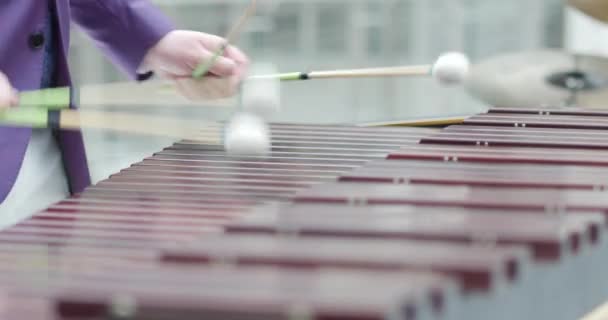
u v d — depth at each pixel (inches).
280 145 167.5
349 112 359.3
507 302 106.0
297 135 175.3
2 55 156.9
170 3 338.6
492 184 134.9
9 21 157.4
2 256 112.8
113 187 143.0
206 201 135.3
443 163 146.6
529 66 281.0
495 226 113.4
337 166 153.9
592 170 142.9
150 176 149.0
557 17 346.0
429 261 100.7
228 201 135.1
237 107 175.8
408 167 143.9
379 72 173.8
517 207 123.2
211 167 154.0
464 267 99.0
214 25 344.5
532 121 175.9
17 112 141.3
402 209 122.2
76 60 316.5
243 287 95.7
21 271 106.3
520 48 349.4
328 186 133.7
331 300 91.3
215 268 102.3
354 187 133.0
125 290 96.0
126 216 128.4
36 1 159.5
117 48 176.1
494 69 281.6
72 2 171.9
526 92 279.6
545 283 113.1
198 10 342.3
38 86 159.5
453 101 364.2
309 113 359.3
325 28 354.0
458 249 105.4
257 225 114.0
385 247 106.4
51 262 109.7
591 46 342.3
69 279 102.5
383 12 354.6
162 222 125.4
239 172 150.5
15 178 156.9
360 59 355.9
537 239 108.5
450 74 172.9
